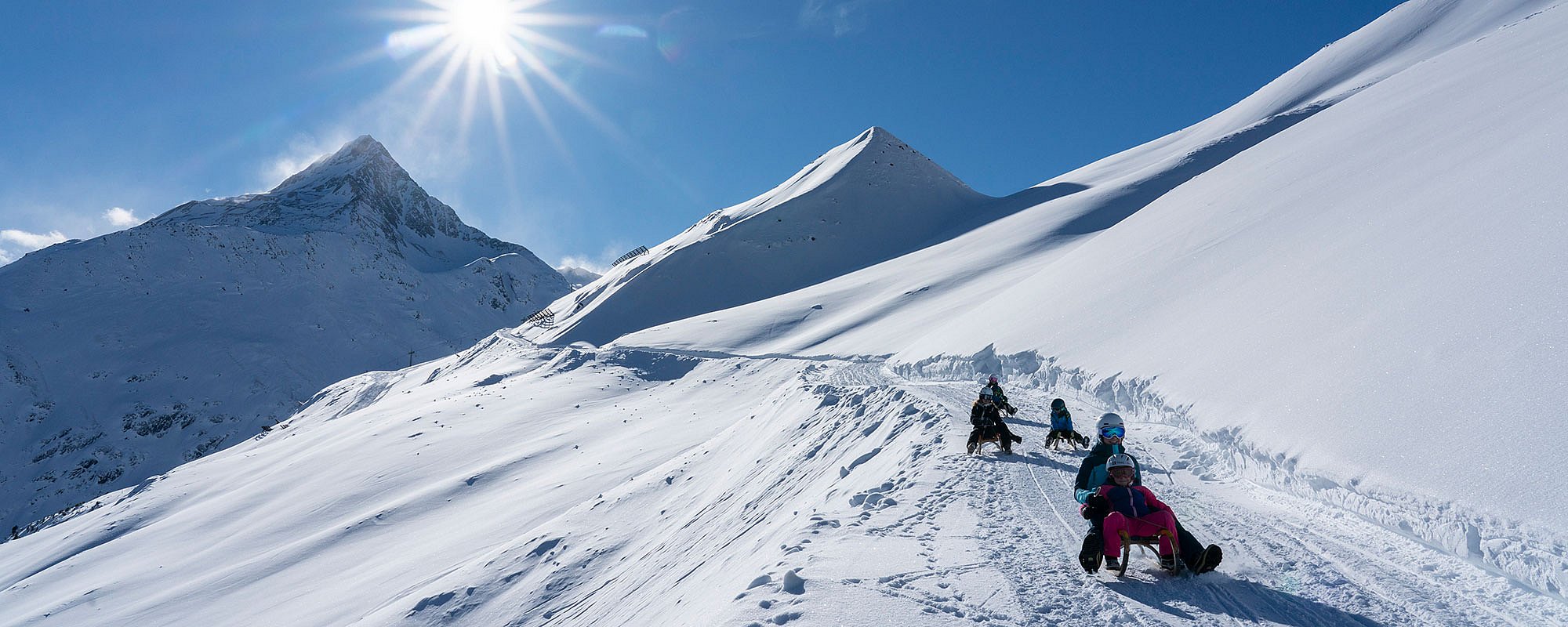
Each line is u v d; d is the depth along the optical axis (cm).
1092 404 1581
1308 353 1011
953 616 454
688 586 947
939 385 2284
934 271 7906
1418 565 555
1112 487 538
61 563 4944
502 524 3186
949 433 1257
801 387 2602
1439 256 988
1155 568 549
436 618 2098
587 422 5359
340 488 4825
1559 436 573
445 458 5084
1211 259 1797
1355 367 885
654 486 2620
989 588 507
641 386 6488
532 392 6662
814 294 8700
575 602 1788
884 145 14675
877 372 3612
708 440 3238
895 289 7575
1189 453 1035
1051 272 3081
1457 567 542
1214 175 3014
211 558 4109
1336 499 720
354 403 12144
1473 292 844
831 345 6038
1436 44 12438
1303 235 1507
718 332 7688
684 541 1675
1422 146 1591
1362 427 768
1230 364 1177
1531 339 697
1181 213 2497
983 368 2395
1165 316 1667
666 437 4128
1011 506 761
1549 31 2317
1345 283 1128
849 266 11156
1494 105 1579
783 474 1739
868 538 661
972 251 8581
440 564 2894
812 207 12600
